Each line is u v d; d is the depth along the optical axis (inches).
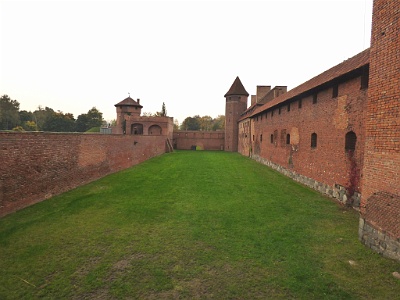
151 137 1197.1
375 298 178.9
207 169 826.8
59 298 177.9
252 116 1236.5
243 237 281.0
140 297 179.5
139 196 454.0
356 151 395.5
